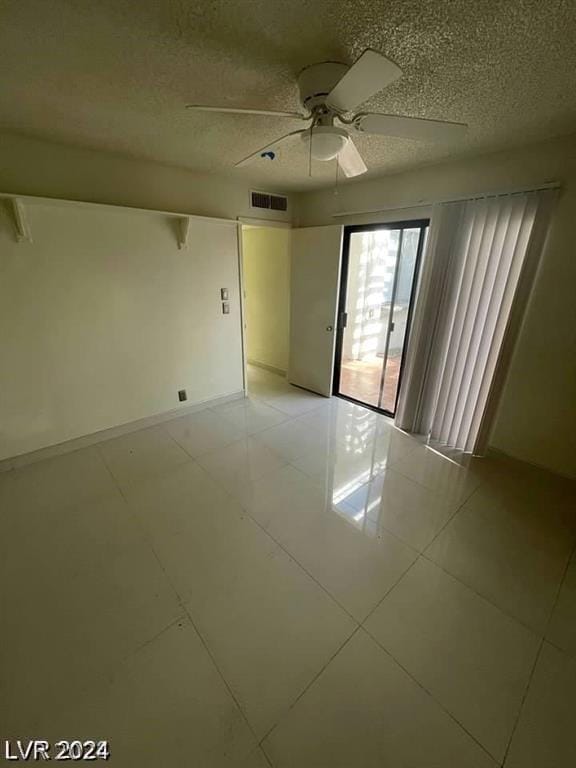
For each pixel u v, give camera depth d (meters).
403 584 1.61
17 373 2.39
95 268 2.57
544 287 2.25
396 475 2.47
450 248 2.55
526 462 2.58
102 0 1.04
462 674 1.25
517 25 1.14
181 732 1.09
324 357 3.86
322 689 1.20
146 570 1.68
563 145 2.02
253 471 2.51
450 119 1.84
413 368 2.97
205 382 3.54
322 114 1.47
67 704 1.17
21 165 2.19
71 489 2.28
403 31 1.18
